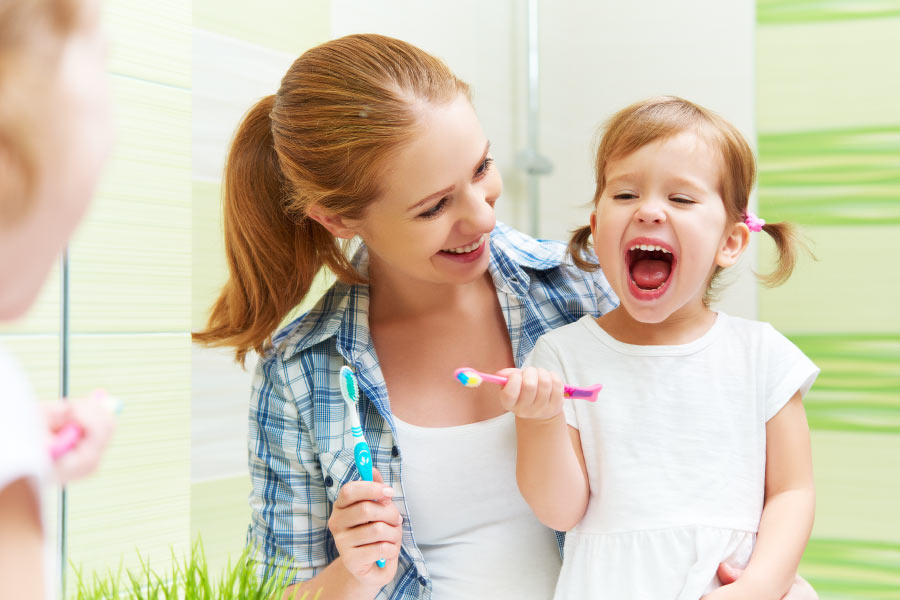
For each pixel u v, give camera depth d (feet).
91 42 1.08
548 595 2.69
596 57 6.25
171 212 3.03
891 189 5.47
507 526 2.78
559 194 6.30
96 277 2.78
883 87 5.49
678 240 2.49
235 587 2.63
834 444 5.58
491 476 2.74
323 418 2.86
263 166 2.80
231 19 3.84
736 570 2.34
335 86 2.48
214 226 3.73
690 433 2.50
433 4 5.24
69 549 2.68
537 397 2.30
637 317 2.56
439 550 2.80
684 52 5.98
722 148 2.57
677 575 2.35
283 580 2.69
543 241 3.36
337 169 2.47
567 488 2.46
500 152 5.85
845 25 5.57
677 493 2.44
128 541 2.85
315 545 2.87
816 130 5.63
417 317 2.97
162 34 3.01
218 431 3.69
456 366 2.90
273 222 2.82
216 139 3.75
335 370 2.91
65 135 1.02
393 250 2.55
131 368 2.88
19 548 0.99
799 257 5.65
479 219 2.46
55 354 2.65
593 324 2.74
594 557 2.46
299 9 4.22
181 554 3.03
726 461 2.47
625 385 2.59
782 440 2.51
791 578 2.33
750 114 5.78
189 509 3.07
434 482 2.75
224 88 3.79
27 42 1.00
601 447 2.54
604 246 2.59
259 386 3.01
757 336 2.62
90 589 2.65
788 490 2.48
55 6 1.03
